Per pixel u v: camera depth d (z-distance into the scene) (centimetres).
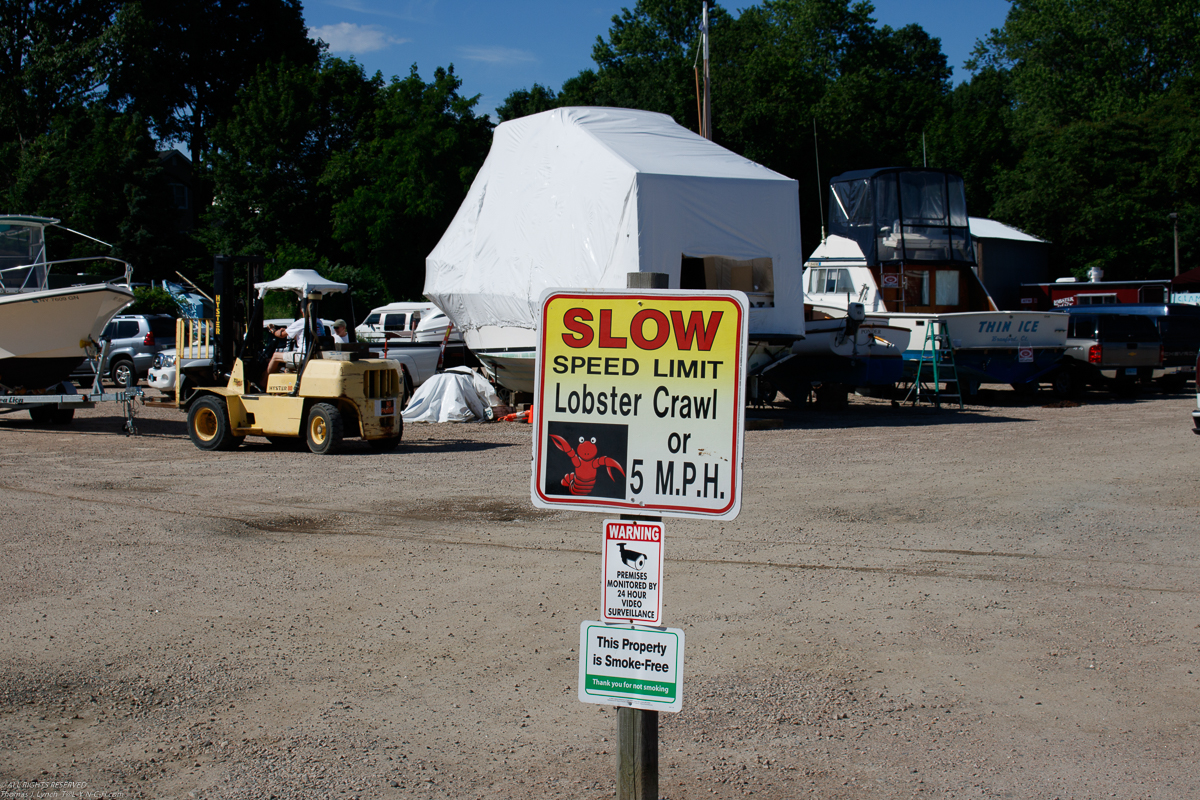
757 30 5488
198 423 1402
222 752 418
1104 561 718
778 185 1647
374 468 1193
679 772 400
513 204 1775
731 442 294
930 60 7638
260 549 763
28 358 1656
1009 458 1249
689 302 297
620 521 305
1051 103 5975
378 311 2614
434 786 388
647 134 1733
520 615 600
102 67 4562
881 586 658
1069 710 459
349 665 519
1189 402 2100
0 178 4222
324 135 4488
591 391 305
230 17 5153
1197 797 375
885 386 2170
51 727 443
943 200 2406
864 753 416
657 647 303
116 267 3897
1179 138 4134
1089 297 3412
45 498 973
